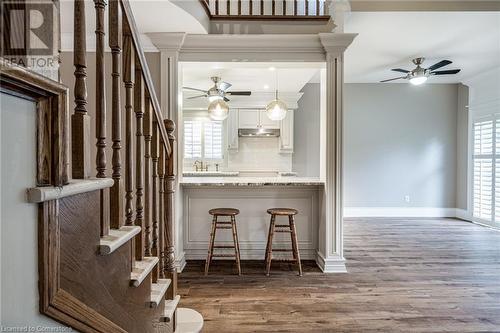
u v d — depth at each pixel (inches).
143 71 54.1
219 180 153.3
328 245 132.0
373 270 133.8
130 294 45.5
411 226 221.8
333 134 130.5
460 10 135.2
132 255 47.7
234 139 261.9
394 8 135.3
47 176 26.6
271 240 130.2
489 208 221.6
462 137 252.2
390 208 260.2
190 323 83.5
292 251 137.3
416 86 258.5
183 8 109.1
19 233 24.1
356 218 251.8
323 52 131.3
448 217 257.1
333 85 129.3
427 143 259.4
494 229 212.2
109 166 112.3
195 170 271.1
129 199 48.9
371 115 260.4
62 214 29.0
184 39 130.0
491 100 219.6
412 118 259.6
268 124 259.8
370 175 260.8
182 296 107.6
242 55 132.8
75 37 33.5
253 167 271.1
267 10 153.3
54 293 27.6
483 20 143.5
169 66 130.9
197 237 149.1
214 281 121.4
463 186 250.1
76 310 31.2
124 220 53.7
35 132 25.6
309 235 149.4
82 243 32.6
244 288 114.7
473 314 96.0
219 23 134.3
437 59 199.8
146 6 105.9
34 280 25.6
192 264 141.9
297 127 266.2
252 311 97.1
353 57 196.2
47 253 26.7
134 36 49.5
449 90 258.1
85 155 34.3
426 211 259.6
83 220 32.7
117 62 43.6
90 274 34.1
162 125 66.4
